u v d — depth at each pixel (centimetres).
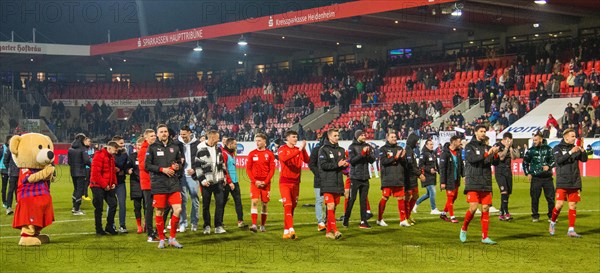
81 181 1627
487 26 4006
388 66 4412
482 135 1145
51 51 4891
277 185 2650
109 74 5941
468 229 1322
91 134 5072
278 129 4253
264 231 1291
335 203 1202
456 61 4084
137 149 1274
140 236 1226
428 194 1591
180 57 5422
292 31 4306
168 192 1082
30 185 1118
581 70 3431
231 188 1316
